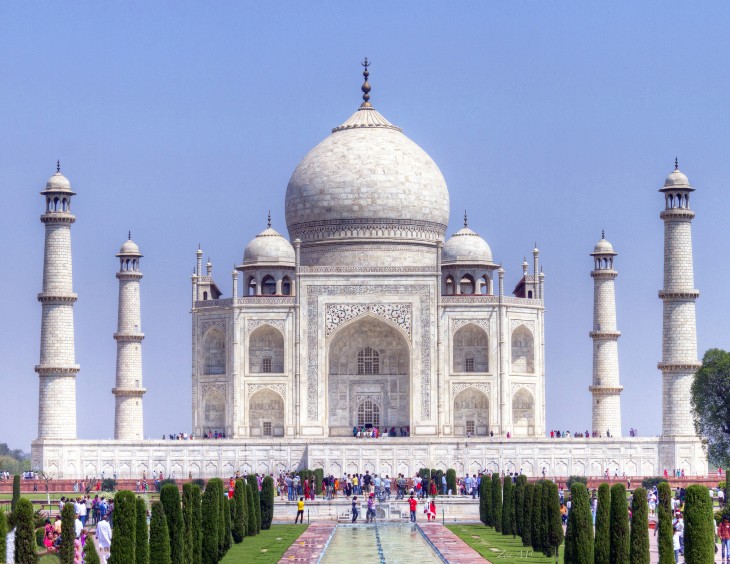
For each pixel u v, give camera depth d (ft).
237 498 469.57
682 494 567.18
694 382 646.74
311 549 443.32
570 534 371.35
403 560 413.18
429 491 618.85
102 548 393.29
